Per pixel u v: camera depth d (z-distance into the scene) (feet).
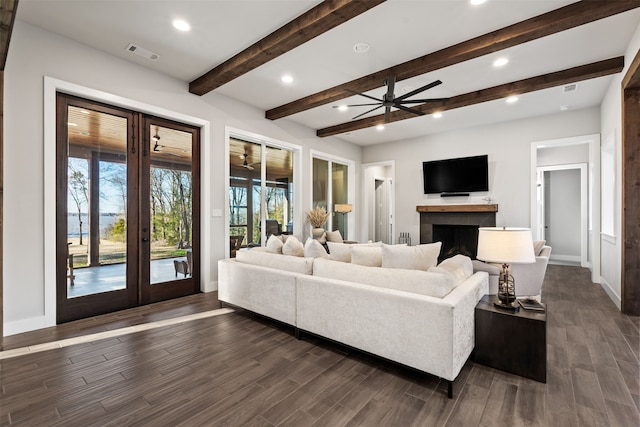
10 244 9.09
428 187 22.09
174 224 13.50
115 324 10.19
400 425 5.39
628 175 11.22
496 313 7.26
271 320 10.75
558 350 8.27
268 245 11.51
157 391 6.40
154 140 12.84
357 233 25.71
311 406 5.93
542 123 18.03
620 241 12.06
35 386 6.54
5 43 7.14
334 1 8.29
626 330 9.62
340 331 8.05
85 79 10.60
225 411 5.77
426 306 6.53
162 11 8.94
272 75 13.11
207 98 14.48
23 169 9.30
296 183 20.10
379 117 18.53
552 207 24.90
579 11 8.39
